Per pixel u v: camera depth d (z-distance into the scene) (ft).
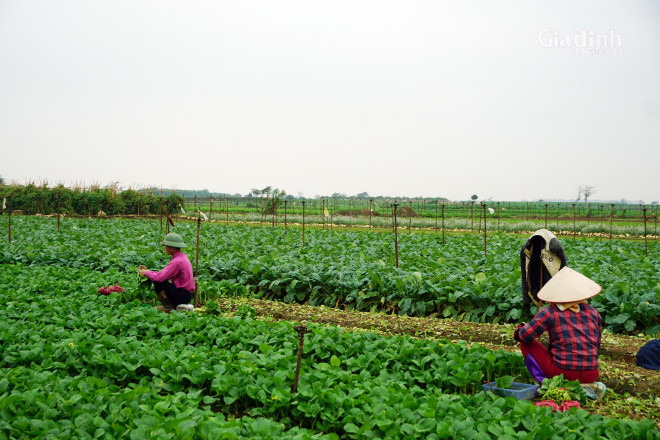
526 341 21.26
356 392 18.57
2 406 16.71
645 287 35.78
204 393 20.68
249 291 43.93
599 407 20.01
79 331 25.72
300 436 15.53
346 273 41.75
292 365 21.12
